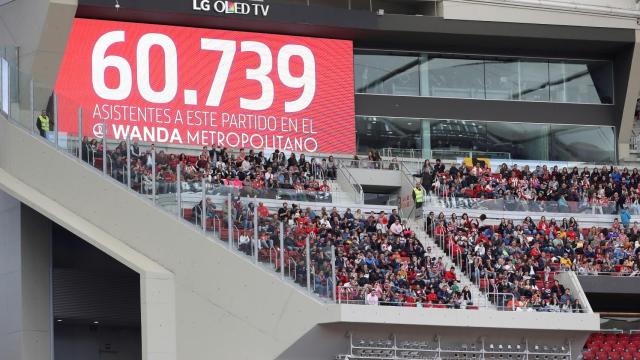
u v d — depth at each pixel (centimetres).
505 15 10594
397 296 7894
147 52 9756
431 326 7819
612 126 11150
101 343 8088
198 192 7388
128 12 9650
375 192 10175
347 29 10262
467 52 10856
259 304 7344
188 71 9869
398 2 10694
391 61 10681
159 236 7294
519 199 9819
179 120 9781
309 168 9562
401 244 8581
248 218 7450
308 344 7481
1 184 7331
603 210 9969
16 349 7575
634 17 10894
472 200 9650
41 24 9244
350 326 7562
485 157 10800
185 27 9900
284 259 7469
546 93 11031
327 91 10275
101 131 7519
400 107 10644
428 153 10644
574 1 10762
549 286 8744
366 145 10512
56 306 7744
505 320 8031
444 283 8262
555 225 9562
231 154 9656
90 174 7388
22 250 7612
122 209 7338
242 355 7294
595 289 9075
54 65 9394
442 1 10481
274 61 10138
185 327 7206
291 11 10119
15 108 7581
